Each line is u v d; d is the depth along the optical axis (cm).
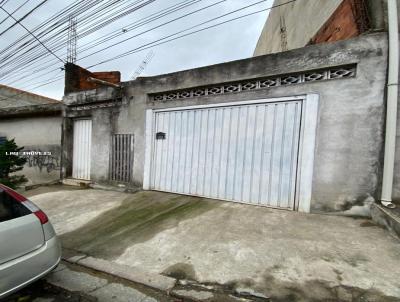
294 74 387
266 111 410
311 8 601
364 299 185
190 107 490
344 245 266
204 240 297
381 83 325
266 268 232
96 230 363
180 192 505
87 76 791
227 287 211
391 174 314
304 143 374
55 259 221
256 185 418
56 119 813
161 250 284
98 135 646
